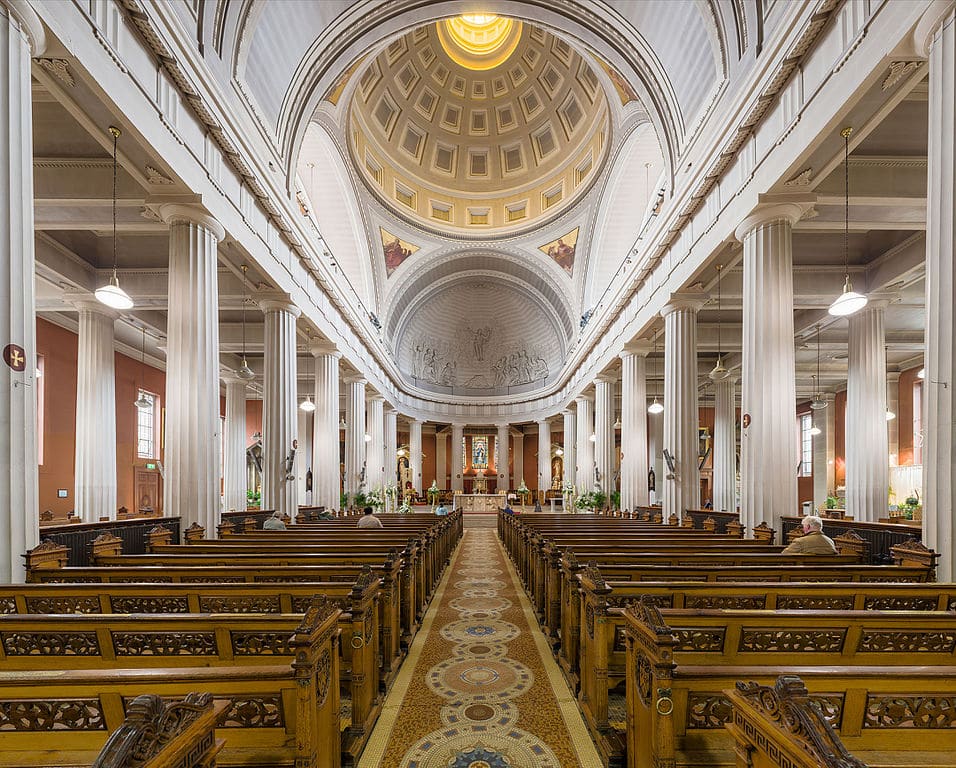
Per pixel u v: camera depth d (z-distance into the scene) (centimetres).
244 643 330
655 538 778
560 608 593
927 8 490
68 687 234
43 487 1479
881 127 734
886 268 1183
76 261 1207
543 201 2677
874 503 1197
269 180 1057
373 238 2453
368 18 1180
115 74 603
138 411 1975
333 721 308
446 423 3416
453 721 406
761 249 828
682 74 1100
